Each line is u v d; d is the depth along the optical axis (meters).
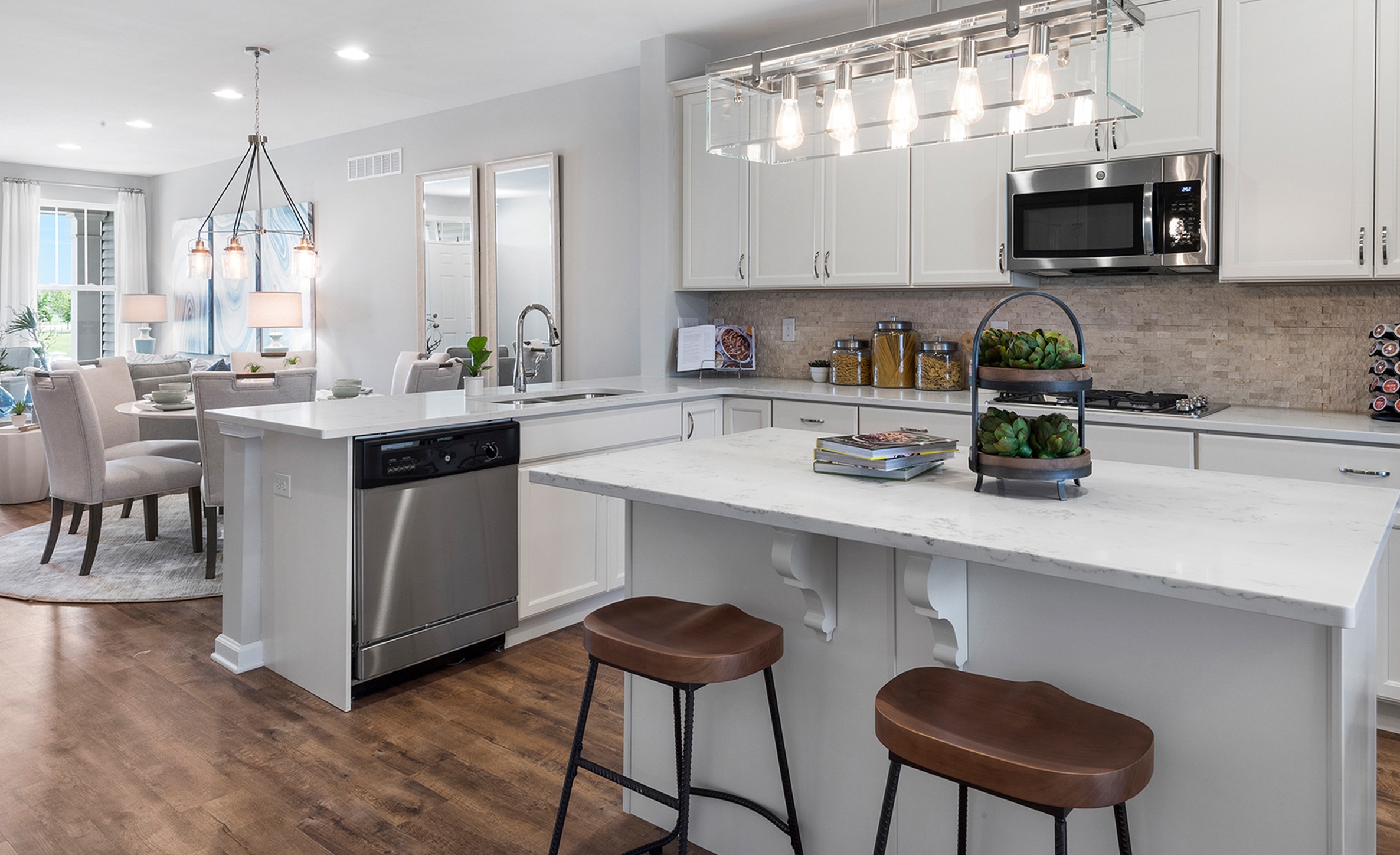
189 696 2.88
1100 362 3.76
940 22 2.04
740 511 1.69
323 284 6.98
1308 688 1.33
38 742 2.55
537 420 3.31
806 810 1.92
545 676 3.07
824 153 2.40
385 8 4.05
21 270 8.20
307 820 2.16
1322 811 1.32
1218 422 2.93
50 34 4.39
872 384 4.31
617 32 4.43
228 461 3.08
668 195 4.65
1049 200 3.46
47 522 5.23
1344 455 2.71
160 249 8.83
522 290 5.62
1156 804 1.47
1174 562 1.30
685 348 4.61
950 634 1.64
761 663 1.69
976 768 1.26
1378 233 2.86
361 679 2.79
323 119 6.24
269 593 3.08
